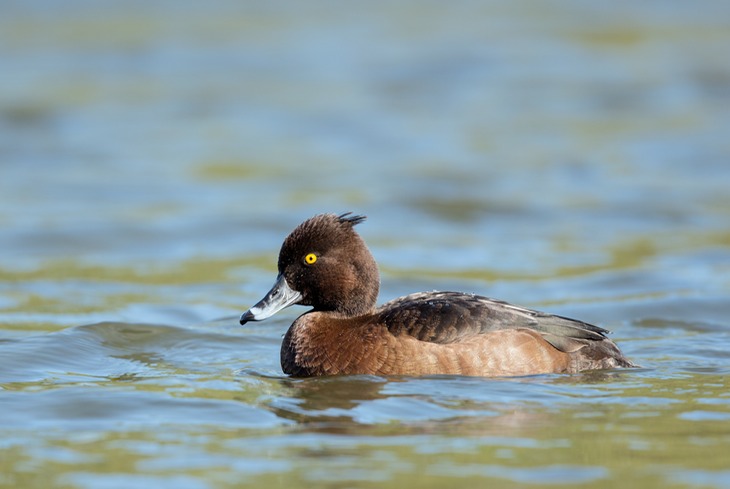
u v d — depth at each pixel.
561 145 24.33
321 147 24.45
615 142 24.50
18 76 29.02
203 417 9.11
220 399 9.66
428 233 18.64
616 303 14.14
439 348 10.23
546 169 22.62
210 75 29.91
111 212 19.55
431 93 28.75
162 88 28.73
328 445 8.30
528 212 19.81
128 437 8.58
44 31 33.16
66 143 24.31
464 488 7.36
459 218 19.62
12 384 10.24
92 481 7.59
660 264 16.38
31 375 10.62
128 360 11.46
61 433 8.70
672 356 11.36
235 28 34.62
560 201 20.45
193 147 24.23
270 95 28.33
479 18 36.56
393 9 37.66
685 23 35.25
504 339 10.27
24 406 9.43
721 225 18.72
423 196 20.75
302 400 9.56
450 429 8.69
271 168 22.72
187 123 26.11
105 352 11.78
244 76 29.86
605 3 38.34
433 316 10.41
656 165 22.78
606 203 20.20
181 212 19.58
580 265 16.47
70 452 8.21
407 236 18.48
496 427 8.73
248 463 7.91
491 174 22.27
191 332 12.74
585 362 10.49
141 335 12.54
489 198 20.62
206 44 32.69
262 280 15.88
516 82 29.48
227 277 16.05
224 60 31.22
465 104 27.84
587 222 19.16
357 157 23.69
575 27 35.03
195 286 15.53
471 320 10.36
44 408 9.38
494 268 16.38
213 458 8.04
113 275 16.09
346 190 21.06
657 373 10.49
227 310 14.20
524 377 10.18
